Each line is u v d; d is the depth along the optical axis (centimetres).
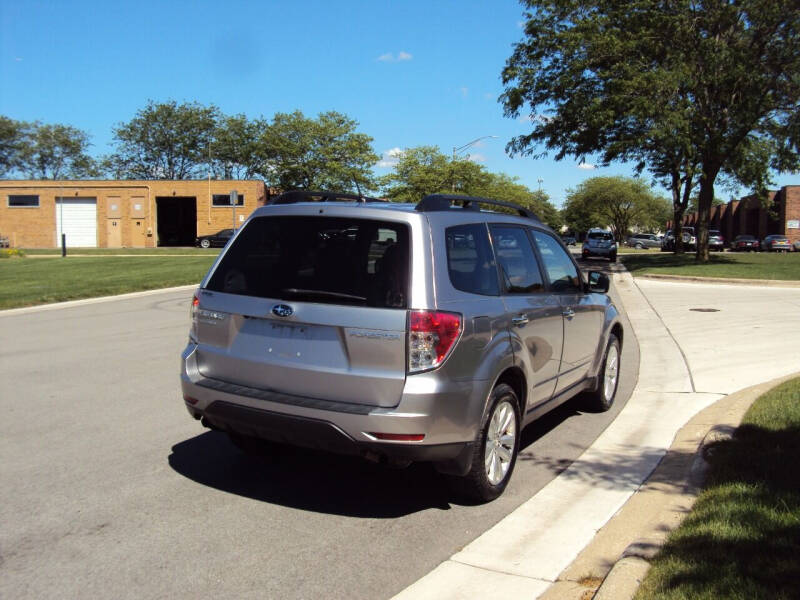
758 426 540
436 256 406
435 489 471
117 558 363
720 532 355
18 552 368
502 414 454
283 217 439
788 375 780
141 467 501
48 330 1116
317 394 403
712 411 642
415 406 380
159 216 6019
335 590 335
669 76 2331
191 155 7762
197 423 613
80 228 5472
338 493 461
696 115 2656
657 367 891
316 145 6072
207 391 434
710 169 2916
